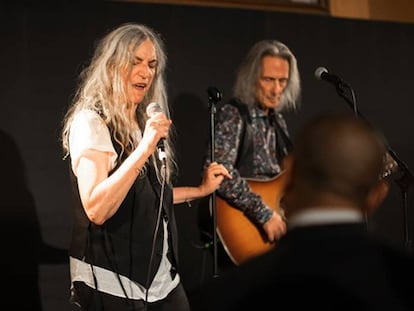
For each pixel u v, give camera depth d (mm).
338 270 1622
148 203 3182
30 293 4332
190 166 4812
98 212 2977
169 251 3285
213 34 4941
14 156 4336
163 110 3447
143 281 3150
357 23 5402
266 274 1647
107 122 3168
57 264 4398
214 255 4078
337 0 5480
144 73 3328
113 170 3129
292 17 5199
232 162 4262
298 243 1672
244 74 4531
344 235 1665
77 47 4508
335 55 5328
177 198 3820
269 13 5121
